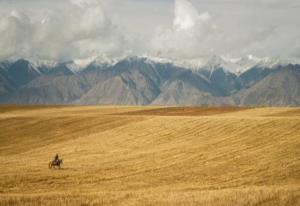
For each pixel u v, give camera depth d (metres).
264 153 75.62
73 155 79.19
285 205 41.44
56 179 56.75
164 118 117.44
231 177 60.75
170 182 57.31
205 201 42.12
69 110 172.25
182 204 41.16
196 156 75.06
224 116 126.19
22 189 50.72
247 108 159.62
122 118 121.44
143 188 53.12
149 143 90.12
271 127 97.38
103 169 65.06
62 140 98.06
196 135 95.88
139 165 68.44
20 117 127.12
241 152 77.12
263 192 45.81
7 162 71.12
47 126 114.56
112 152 81.38
